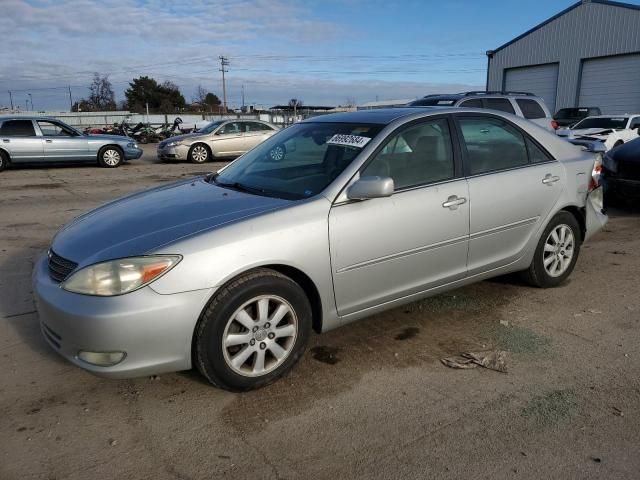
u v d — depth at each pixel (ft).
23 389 10.65
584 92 90.27
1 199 33.42
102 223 11.19
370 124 12.72
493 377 11.00
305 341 10.90
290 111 158.81
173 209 11.24
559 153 15.40
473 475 8.20
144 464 8.54
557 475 8.18
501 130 14.24
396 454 8.70
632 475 8.16
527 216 14.33
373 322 13.66
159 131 112.47
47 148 51.31
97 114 176.96
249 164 13.93
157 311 9.23
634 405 9.96
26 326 13.48
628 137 55.83
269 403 10.15
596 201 16.53
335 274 11.01
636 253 19.72
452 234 12.69
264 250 10.04
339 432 9.28
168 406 10.09
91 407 10.07
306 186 11.60
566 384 10.71
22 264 18.76
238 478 8.21
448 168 12.90
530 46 97.25
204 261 9.54
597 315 14.02
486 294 15.46
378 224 11.41
